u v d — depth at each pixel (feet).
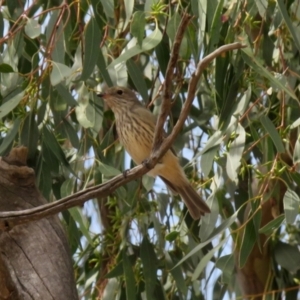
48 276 32.12
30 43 37.11
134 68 35.22
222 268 34.06
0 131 36.52
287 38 36.83
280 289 38.45
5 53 35.35
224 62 34.55
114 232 39.42
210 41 32.35
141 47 31.96
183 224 37.99
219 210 34.73
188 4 33.94
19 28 33.71
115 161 38.52
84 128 36.68
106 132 40.75
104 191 28.37
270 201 40.19
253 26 35.22
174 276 37.06
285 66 36.27
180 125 27.22
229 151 32.76
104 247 39.60
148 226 37.78
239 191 37.52
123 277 38.37
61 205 28.58
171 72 26.13
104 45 36.47
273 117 36.58
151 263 36.52
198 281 39.11
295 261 37.96
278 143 32.19
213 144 33.22
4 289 29.43
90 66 32.48
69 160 38.29
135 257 38.01
